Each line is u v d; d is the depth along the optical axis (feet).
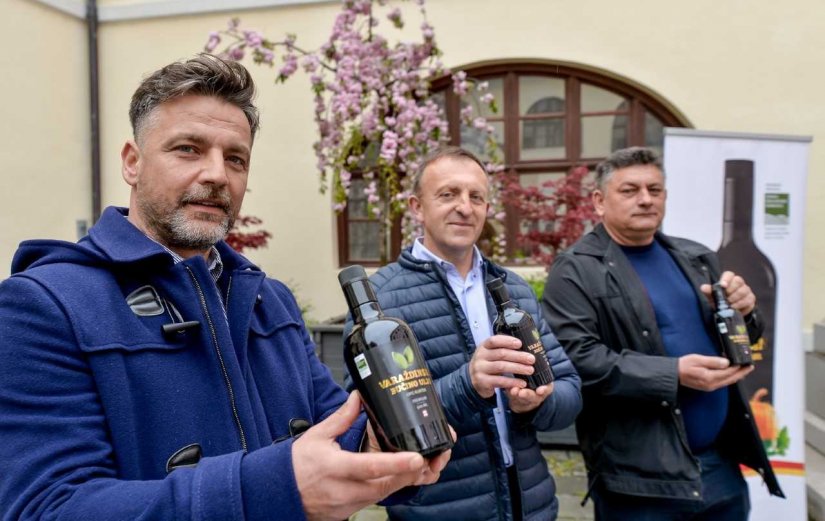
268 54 13.56
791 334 8.70
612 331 6.43
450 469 5.16
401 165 12.82
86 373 2.58
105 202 18.02
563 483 10.88
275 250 17.20
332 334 12.17
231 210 3.25
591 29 15.74
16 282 2.61
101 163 17.98
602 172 7.10
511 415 5.35
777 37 14.82
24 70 15.89
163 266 3.02
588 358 6.21
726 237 8.61
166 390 2.77
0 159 15.35
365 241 17.48
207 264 3.41
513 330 4.40
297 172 16.99
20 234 15.93
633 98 16.17
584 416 6.59
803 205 8.66
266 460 2.18
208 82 3.10
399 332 2.48
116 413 2.60
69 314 2.59
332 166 13.87
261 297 3.69
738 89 15.08
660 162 6.94
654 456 5.96
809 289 14.71
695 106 15.34
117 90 17.78
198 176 3.07
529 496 5.38
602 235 7.02
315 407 3.84
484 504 5.14
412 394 2.34
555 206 13.83
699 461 6.10
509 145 16.81
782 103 14.88
